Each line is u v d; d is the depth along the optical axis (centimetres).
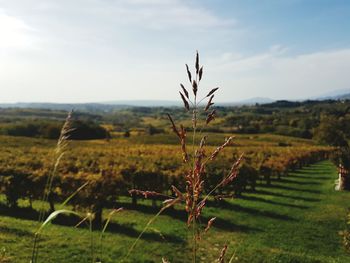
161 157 3800
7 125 10275
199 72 187
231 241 1806
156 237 1744
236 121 15825
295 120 14675
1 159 2702
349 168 3612
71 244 1510
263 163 3944
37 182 2106
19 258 1284
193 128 193
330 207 2770
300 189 3647
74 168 2566
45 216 2025
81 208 1973
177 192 196
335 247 1841
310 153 6309
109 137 11288
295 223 2264
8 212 2145
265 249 1684
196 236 204
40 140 7356
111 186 1958
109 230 1825
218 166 2970
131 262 1409
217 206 2542
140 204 2570
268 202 2864
